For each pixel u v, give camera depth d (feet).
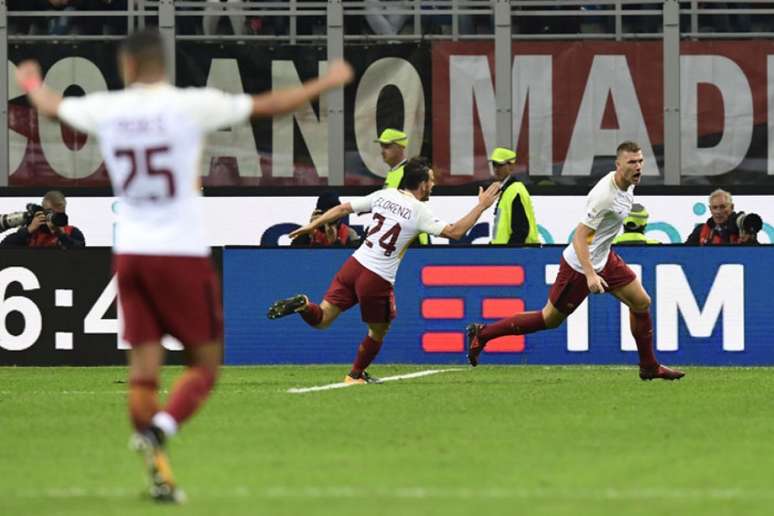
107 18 204.23
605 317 186.50
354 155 202.39
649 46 201.05
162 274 84.12
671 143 200.44
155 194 84.07
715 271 186.29
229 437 111.86
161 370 182.39
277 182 202.90
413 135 202.39
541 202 198.29
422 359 188.14
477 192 198.29
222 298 188.75
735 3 202.69
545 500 83.76
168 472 82.12
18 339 189.47
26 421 123.44
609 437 112.06
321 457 101.09
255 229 199.41
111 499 84.17
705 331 186.50
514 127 201.87
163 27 201.36
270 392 148.05
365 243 156.97
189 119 84.02
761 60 201.87
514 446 106.73
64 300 189.47
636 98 201.26
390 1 202.49
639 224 188.65
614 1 201.57
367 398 141.38
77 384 161.07
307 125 202.39
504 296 187.62
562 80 201.77
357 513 79.36
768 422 122.01
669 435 113.19
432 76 201.87
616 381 160.76
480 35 202.28
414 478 91.86
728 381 160.86
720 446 107.04
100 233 200.64
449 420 123.03
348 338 188.65
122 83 204.23
